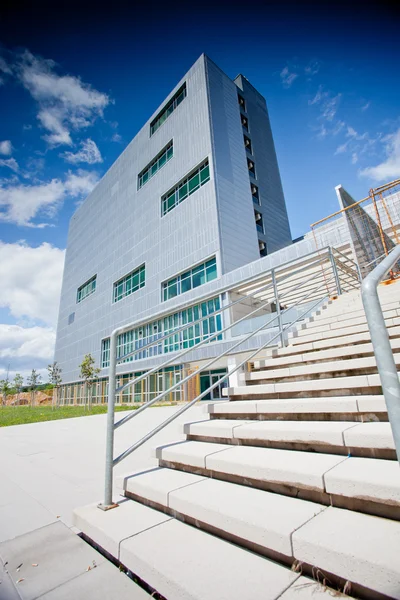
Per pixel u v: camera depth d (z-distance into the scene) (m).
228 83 29.55
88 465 4.15
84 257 40.72
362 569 1.11
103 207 38.19
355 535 1.28
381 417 2.15
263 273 4.75
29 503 2.79
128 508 2.20
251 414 2.89
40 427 9.18
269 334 15.78
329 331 4.54
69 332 40.56
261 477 1.86
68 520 2.40
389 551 1.15
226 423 2.82
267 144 33.94
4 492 3.15
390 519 1.39
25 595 1.49
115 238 33.88
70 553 1.90
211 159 23.38
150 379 23.83
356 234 10.17
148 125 32.28
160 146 29.45
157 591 1.39
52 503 2.77
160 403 21.45
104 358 31.31
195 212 23.64
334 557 1.19
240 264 21.97
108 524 1.93
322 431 2.01
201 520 1.72
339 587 1.19
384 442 1.75
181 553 1.53
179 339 22.11
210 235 22.02
